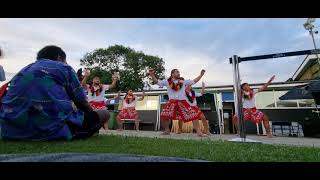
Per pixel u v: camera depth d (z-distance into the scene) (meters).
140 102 12.99
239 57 4.78
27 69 2.62
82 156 1.21
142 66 29.05
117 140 3.11
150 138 3.75
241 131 4.56
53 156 1.21
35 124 2.50
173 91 6.03
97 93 7.56
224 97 11.83
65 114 2.64
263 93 11.00
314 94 7.78
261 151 2.64
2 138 2.60
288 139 5.86
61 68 2.67
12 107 2.52
